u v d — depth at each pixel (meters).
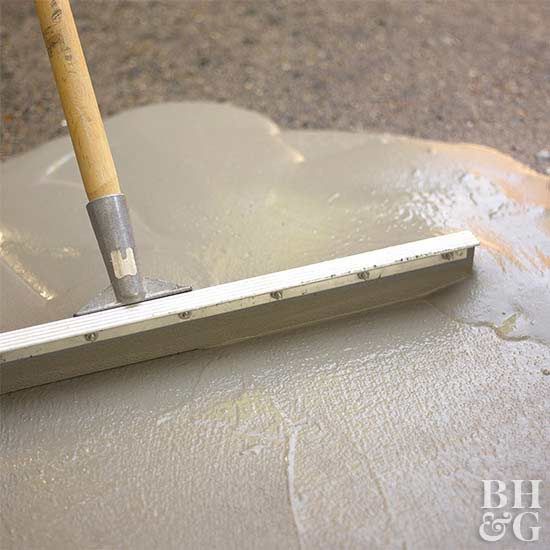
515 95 1.04
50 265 0.81
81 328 0.66
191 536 0.58
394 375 0.68
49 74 1.14
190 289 0.69
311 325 0.73
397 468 0.61
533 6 1.25
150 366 0.70
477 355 0.69
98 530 0.59
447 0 1.28
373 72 1.11
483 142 0.95
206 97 1.07
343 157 0.93
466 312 0.73
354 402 0.66
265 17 1.25
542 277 0.75
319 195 0.88
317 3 1.29
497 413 0.64
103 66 1.15
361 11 1.26
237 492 0.60
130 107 1.06
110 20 1.26
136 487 0.62
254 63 1.14
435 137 0.97
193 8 1.29
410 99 1.05
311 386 0.68
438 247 0.71
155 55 1.17
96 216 0.67
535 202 0.85
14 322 0.75
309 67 1.13
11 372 0.68
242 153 0.95
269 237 0.83
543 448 0.62
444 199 0.86
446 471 0.61
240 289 0.68
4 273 0.81
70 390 0.69
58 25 0.65
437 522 0.58
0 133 1.03
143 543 0.58
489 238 0.80
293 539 0.57
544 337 0.70
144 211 0.88
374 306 0.74
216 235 0.84
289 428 0.64
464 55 1.13
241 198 0.88
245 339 0.72
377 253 0.71
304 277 0.69
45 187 0.92
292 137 0.98
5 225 0.87
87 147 0.67
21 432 0.66
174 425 0.65
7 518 0.60
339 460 0.62
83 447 0.65
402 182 0.89
